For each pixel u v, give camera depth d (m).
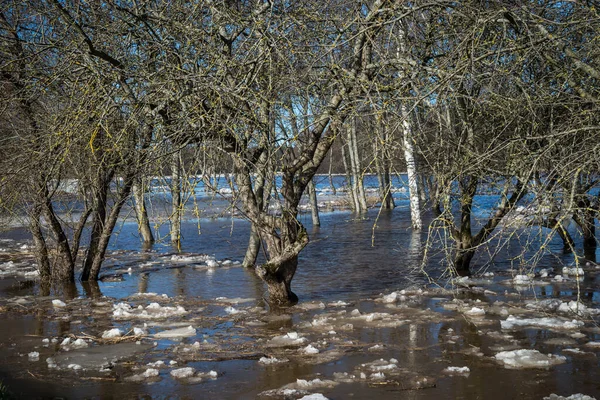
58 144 9.07
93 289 13.80
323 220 31.17
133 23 9.54
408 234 22.97
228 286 13.80
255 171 9.97
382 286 13.28
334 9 10.55
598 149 6.38
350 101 9.11
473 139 9.49
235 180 10.65
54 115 9.34
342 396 7.00
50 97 10.38
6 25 10.75
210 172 8.97
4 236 24.98
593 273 13.60
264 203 11.33
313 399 6.82
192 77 8.45
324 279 14.40
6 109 10.41
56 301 12.06
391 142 7.71
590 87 7.54
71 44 9.13
